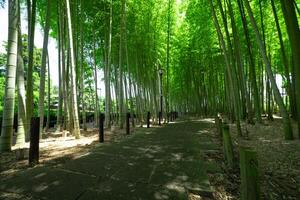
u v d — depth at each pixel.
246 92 10.60
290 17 4.61
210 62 19.77
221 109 25.20
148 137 7.80
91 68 17.88
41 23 12.04
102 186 3.05
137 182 3.20
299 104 4.75
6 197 2.70
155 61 18.33
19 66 5.77
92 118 24.27
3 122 5.10
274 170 4.05
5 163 4.10
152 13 14.09
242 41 12.92
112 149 5.54
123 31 12.55
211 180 3.38
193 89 27.02
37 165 3.97
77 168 3.82
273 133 7.74
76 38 10.77
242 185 2.08
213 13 8.66
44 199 2.66
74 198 2.68
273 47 14.73
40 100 7.00
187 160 4.42
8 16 5.13
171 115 19.78
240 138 7.16
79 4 10.92
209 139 7.20
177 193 2.85
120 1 11.46
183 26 18.30
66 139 7.68
